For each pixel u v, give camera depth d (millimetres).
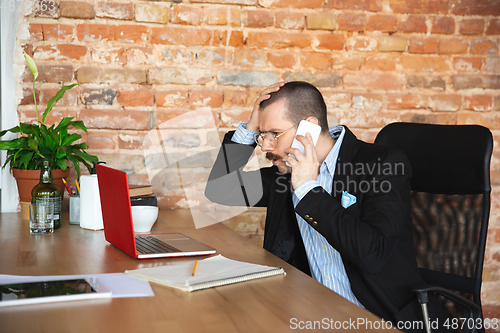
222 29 2033
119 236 1232
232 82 2057
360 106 2141
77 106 1943
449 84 2203
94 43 1940
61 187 1742
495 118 2234
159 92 2004
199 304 854
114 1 1939
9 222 1643
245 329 743
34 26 1893
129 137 1992
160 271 1043
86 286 934
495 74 2232
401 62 2166
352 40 2127
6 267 1084
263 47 2068
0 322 758
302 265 1572
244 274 1017
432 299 1314
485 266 2238
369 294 1308
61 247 1287
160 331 731
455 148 1422
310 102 1439
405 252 1339
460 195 1393
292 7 2076
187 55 2016
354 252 1193
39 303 849
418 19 2162
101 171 1286
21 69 1894
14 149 1704
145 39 1979
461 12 2189
